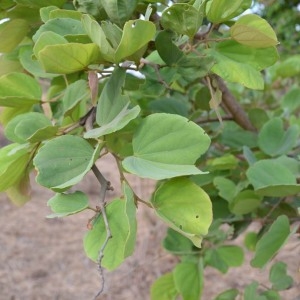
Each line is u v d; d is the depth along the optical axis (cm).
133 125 28
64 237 161
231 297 45
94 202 163
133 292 125
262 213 39
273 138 40
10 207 182
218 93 29
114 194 155
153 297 45
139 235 142
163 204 23
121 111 24
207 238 44
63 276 137
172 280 45
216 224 41
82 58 23
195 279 43
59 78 34
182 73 27
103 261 23
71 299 125
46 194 194
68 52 22
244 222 42
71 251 151
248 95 70
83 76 31
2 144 203
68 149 23
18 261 145
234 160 43
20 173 27
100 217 23
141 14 30
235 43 27
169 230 45
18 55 34
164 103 40
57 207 23
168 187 23
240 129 46
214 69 27
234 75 26
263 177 32
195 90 47
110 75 26
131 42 23
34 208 182
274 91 75
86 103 34
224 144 44
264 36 25
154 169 22
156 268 131
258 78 27
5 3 32
